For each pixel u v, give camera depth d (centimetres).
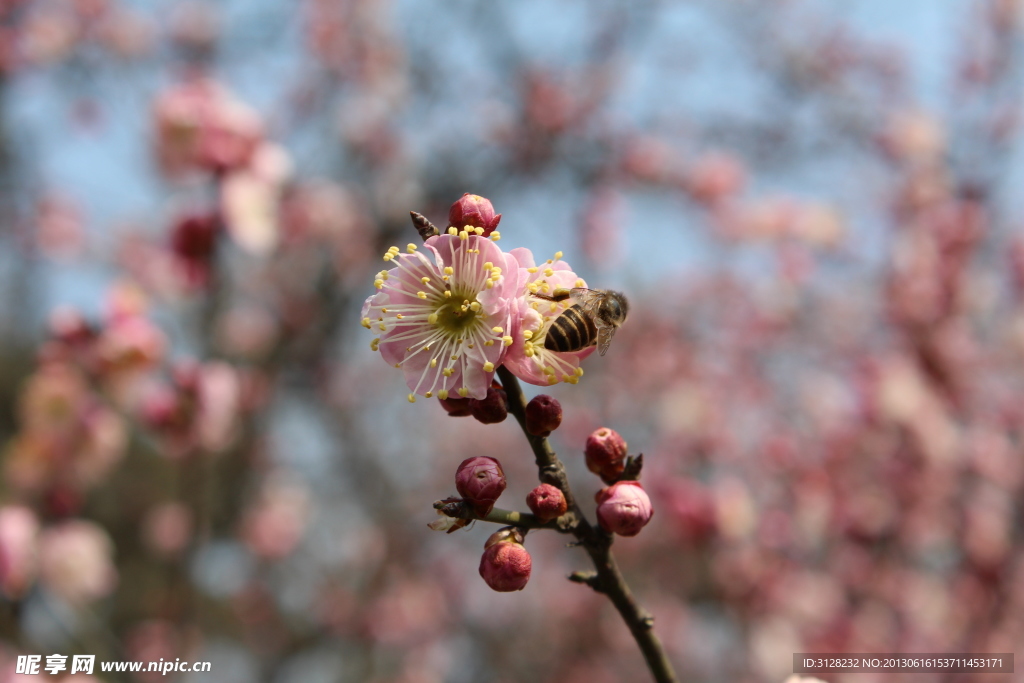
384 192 870
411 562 1040
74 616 494
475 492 184
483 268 197
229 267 611
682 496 663
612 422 949
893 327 794
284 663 1021
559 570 1091
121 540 898
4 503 509
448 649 1045
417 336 204
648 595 969
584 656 1033
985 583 759
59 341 475
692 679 963
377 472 1069
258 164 512
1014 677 705
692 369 942
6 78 798
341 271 835
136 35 811
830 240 830
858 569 770
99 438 505
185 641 568
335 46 885
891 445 764
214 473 714
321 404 951
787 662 730
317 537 1071
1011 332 798
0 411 1052
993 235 802
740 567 774
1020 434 775
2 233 840
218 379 518
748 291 960
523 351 194
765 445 835
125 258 767
